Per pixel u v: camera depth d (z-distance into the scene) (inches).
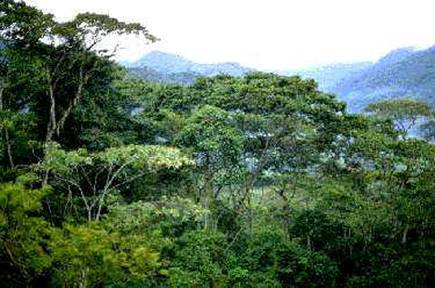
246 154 1754.4
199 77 1891.0
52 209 1187.3
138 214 1033.5
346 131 1891.0
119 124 1477.6
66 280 737.0
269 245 1565.0
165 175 1558.8
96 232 714.2
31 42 1216.8
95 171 1246.9
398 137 2155.5
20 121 1172.5
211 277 1206.3
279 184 1887.3
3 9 1133.7
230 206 1785.2
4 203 681.6
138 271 766.5
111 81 1448.1
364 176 1973.4
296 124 1707.7
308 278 1622.8
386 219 1850.4
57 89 1307.8
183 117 1625.2
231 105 1684.3
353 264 1929.1
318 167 1978.3
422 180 1779.0
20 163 1263.5
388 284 1710.1
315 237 1956.2
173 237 1278.3
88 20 1172.5
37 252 722.2
